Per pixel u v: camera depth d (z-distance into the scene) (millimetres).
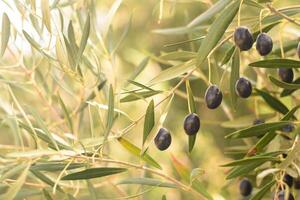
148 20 1411
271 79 777
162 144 742
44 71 992
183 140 1281
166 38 1396
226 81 1005
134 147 820
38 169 770
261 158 765
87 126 1068
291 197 780
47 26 796
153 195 1213
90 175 785
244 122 968
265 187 772
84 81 833
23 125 795
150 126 749
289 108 964
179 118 1310
